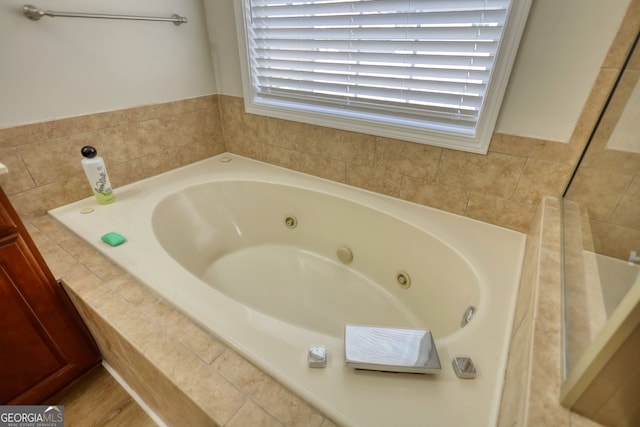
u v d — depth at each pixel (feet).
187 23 5.13
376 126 4.36
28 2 3.56
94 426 3.50
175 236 4.83
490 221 4.06
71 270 3.29
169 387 2.33
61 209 4.40
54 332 3.35
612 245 2.13
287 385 2.10
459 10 3.34
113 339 2.93
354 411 1.94
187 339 2.48
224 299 2.82
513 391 1.79
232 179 5.50
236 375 2.21
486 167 3.81
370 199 4.70
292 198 5.29
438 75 3.76
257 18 4.87
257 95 5.56
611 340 1.20
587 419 1.42
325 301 4.76
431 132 3.97
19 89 3.76
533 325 1.95
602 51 2.82
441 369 2.18
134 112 4.89
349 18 4.05
